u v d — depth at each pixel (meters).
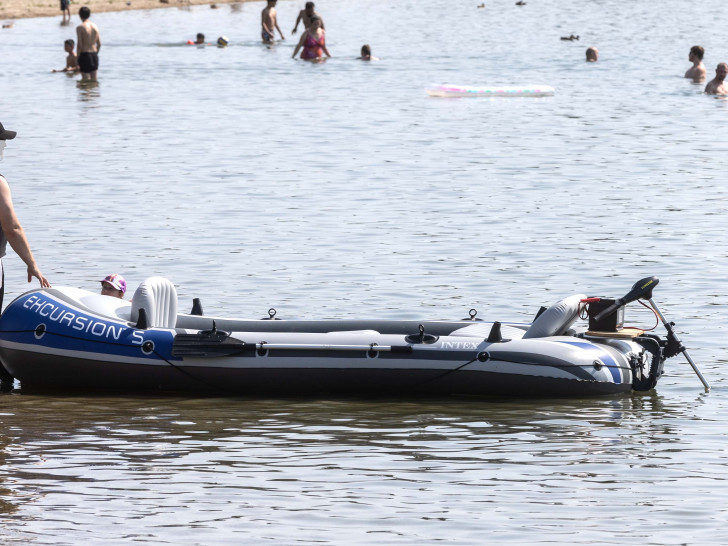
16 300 33.06
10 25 181.50
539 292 42.72
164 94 109.12
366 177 67.44
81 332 32.06
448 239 51.56
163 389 32.03
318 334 31.97
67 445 27.19
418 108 100.00
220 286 43.44
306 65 134.50
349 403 30.97
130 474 25.20
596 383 31.19
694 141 80.81
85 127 87.56
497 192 62.94
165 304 33.19
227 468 25.64
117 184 64.81
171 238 51.56
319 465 25.86
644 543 21.62
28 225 53.91
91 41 119.81
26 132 84.75
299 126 88.50
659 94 109.25
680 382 32.84
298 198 61.06
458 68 131.75
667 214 57.00
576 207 58.78
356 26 185.75
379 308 40.31
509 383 31.19
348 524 22.52
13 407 30.55
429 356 31.31
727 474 25.33
